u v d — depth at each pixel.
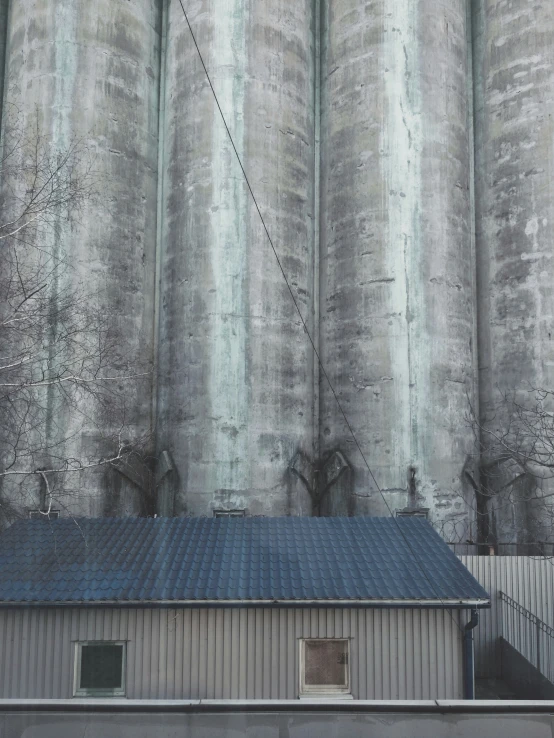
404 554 9.41
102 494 17.53
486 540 19.36
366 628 8.09
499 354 20.22
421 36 20.17
